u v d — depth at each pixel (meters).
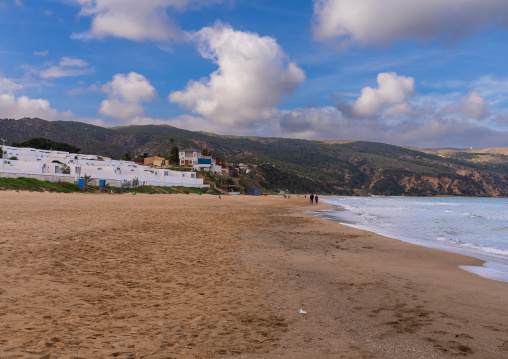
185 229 18.70
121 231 16.03
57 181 59.59
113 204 35.75
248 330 5.32
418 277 9.57
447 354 4.57
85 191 58.56
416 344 4.89
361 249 14.76
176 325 5.39
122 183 71.50
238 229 20.53
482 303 7.05
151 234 15.88
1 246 10.44
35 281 7.25
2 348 4.09
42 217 19.23
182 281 8.33
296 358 4.35
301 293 7.71
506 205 83.69
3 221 16.30
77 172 69.06
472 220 33.03
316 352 4.55
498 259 13.38
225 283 8.35
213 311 6.20
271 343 4.82
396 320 5.95
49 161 74.50
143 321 5.50
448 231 23.64
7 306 5.63
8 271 7.80
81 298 6.47
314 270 10.28
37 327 4.88
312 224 25.58
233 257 11.89
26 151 79.44
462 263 12.20
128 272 8.84
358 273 9.95
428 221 31.58
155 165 124.88
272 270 10.11
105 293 6.94
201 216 27.89
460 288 8.35
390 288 8.25
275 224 24.77
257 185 151.00
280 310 6.43
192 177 100.56
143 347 4.48
